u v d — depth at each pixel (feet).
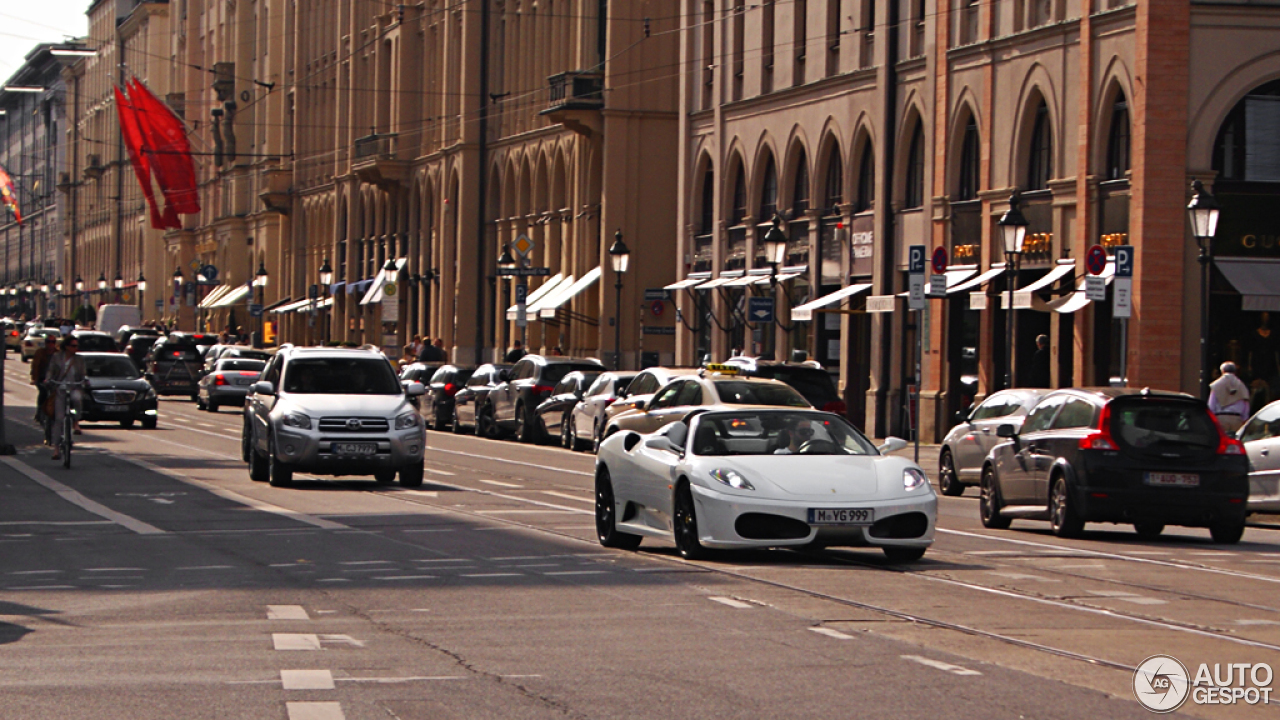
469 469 130.62
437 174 302.45
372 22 344.69
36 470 120.98
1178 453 80.64
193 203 453.17
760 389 108.47
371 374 113.39
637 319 231.71
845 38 183.21
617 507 71.97
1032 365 149.89
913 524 65.21
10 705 36.04
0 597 55.11
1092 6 143.13
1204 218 115.24
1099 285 120.78
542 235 259.60
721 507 64.39
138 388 184.85
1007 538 81.41
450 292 293.84
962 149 163.94
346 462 106.63
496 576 61.21
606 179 230.27
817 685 39.14
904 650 44.45
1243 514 80.79
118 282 520.83
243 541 73.97
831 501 64.03
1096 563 69.31
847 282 182.09
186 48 513.86
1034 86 150.92
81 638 46.01
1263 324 137.08
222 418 215.72
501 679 39.78
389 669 41.09
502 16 280.10
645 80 231.71
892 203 173.88
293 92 407.23
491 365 191.21
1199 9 135.54
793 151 193.88
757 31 201.36
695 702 36.99
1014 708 36.63
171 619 49.90
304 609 52.21
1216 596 58.39
